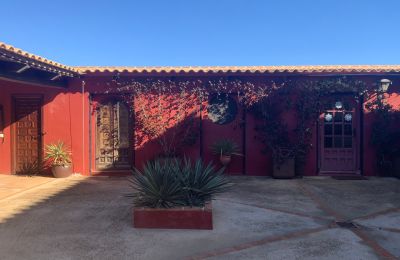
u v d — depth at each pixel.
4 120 10.70
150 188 5.62
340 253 4.50
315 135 10.23
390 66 10.09
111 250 4.60
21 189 8.51
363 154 10.22
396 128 10.12
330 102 10.30
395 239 5.01
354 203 7.08
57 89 10.50
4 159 10.72
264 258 4.35
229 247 4.71
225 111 10.46
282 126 9.99
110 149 10.59
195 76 10.20
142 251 4.57
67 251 4.56
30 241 4.92
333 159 10.36
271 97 10.09
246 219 5.96
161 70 9.88
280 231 5.35
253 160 10.35
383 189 8.42
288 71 9.75
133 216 5.77
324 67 10.05
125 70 9.91
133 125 10.41
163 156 10.19
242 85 10.20
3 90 10.66
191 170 6.09
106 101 10.56
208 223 5.43
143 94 10.31
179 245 4.78
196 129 10.30
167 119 10.34
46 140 10.54
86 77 10.34
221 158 10.00
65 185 8.98
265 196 7.69
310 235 5.17
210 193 5.84
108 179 9.86
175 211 5.46
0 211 6.46
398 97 10.09
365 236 5.13
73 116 10.45
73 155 10.48
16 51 6.80
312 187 8.66
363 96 10.05
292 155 9.86
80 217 6.07
